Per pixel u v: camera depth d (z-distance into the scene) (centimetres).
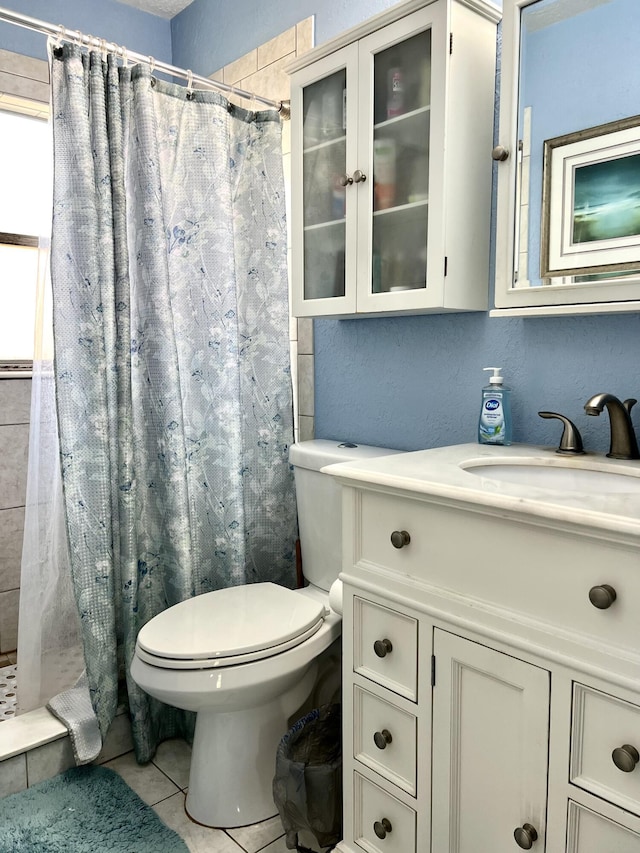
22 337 264
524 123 137
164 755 187
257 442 208
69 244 163
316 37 198
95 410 168
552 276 135
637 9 122
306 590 186
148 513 185
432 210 147
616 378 138
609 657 90
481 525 106
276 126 201
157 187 173
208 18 242
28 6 226
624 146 124
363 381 193
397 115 155
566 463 130
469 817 113
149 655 144
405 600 119
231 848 151
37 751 169
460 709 113
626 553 88
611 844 93
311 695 182
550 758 99
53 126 160
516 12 136
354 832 136
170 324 177
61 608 180
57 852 147
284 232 204
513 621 102
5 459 250
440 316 170
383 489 120
